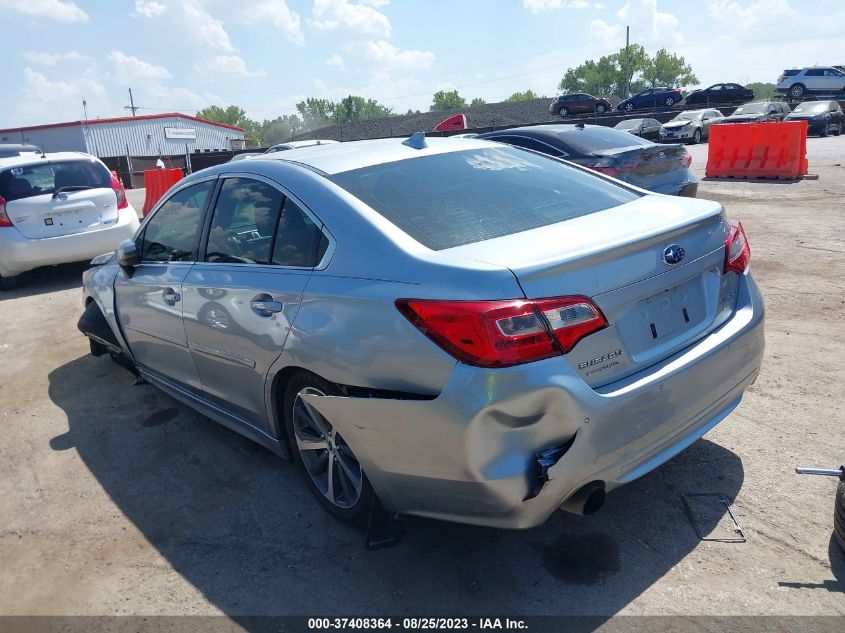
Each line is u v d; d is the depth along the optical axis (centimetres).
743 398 418
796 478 332
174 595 289
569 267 249
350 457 305
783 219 941
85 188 892
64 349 634
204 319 363
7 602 293
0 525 352
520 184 336
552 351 241
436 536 312
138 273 435
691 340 288
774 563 277
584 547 297
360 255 283
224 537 327
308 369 293
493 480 243
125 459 413
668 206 318
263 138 13888
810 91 4078
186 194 409
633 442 262
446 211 299
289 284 306
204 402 407
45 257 863
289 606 278
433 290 251
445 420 244
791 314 559
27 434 457
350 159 343
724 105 4475
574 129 890
